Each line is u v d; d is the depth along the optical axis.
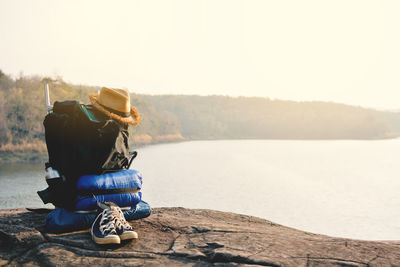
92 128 3.29
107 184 3.34
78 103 3.36
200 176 72.50
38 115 85.69
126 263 2.81
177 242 3.20
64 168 3.32
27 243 3.09
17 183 46.12
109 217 3.08
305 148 161.38
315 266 2.72
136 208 3.69
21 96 88.12
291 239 3.32
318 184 70.56
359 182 74.81
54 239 3.15
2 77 101.75
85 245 3.05
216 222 4.12
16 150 75.06
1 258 2.88
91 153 3.31
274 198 55.69
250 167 89.75
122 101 3.45
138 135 159.25
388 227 42.34
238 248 3.04
